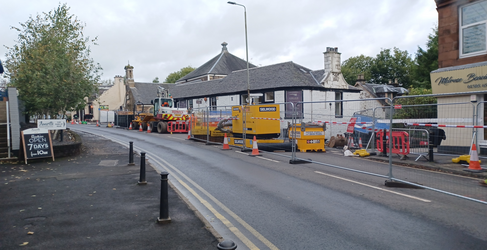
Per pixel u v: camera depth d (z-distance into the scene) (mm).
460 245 4543
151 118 28750
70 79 17109
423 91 26609
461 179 8789
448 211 6051
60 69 16734
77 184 8266
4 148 12312
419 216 5770
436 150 14172
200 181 8766
